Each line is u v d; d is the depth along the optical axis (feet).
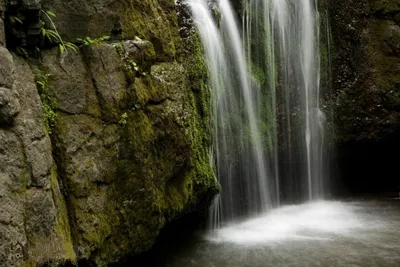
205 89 20.07
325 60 31.17
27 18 13.29
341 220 24.95
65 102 14.15
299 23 29.73
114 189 15.23
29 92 12.91
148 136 16.17
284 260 18.97
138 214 15.93
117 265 16.44
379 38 31.22
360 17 31.35
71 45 14.48
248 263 18.74
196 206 20.08
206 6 22.56
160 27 17.67
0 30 12.05
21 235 11.68
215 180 20.30
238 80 24.71
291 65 29.19
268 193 26.96
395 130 31.58
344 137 31.55
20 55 13.46
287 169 28.91
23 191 12.00
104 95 14.99
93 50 14.94
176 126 17.34
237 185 24.68
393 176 33.60
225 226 23.58
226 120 23.58
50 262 12.34
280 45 28.53
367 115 31.48
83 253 13.80
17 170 11.92
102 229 14.58
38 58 13.88
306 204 28.78
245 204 25.31
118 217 15.25
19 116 12.29
